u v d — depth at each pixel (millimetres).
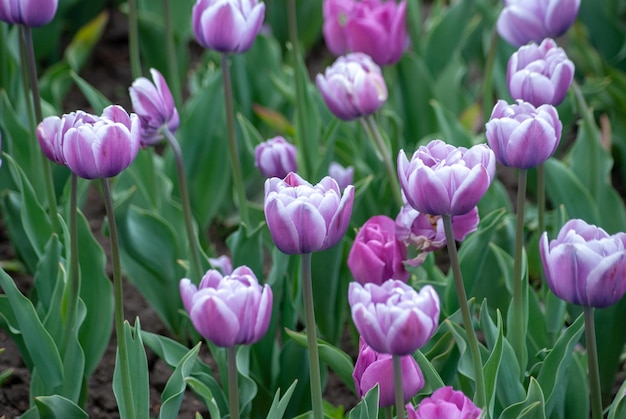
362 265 1925
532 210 2525
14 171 2295
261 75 2689
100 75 3273
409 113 2594
